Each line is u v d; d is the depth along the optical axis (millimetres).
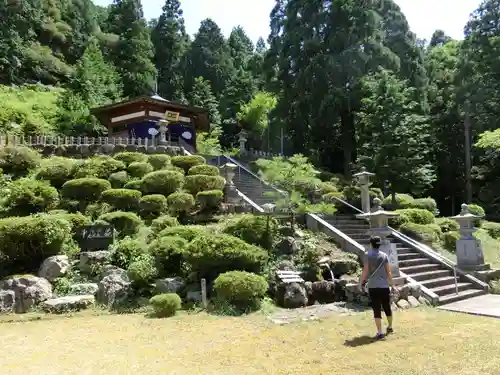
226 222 11039
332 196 16031
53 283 8930
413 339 6012
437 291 9586
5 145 15445
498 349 5457
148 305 8289
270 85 29656
